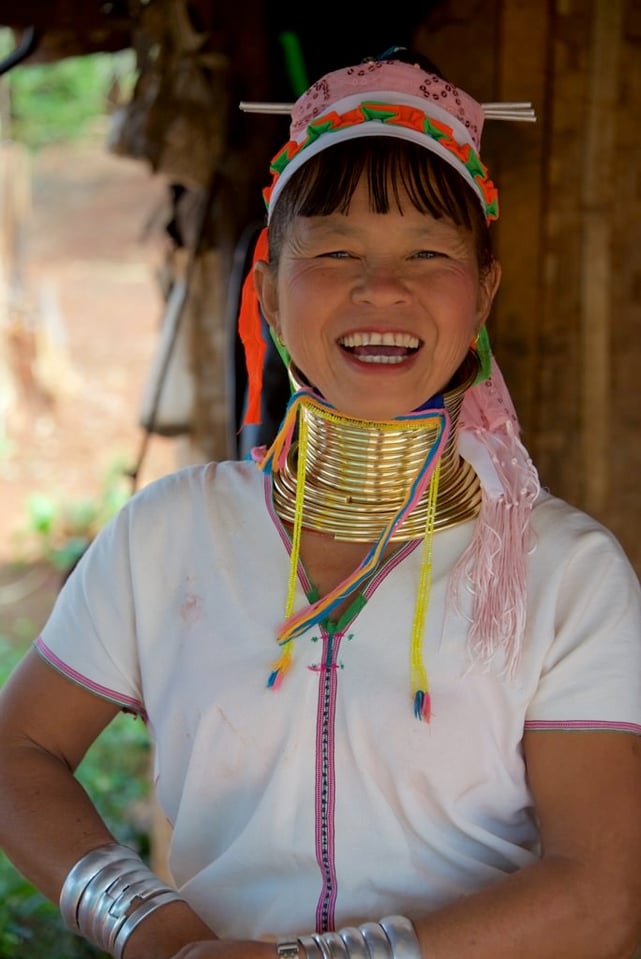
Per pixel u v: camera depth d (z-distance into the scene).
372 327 1.53
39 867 1.64
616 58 2.73
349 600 1.63
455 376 1.69
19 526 8.45
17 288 9.95
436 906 1.58
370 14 2.81
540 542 1.61
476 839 1.58
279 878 1.61
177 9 2.96
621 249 2.86
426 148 1.54
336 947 1.46
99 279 13.26
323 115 1.56
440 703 1.56
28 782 1.69
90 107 15.86
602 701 1.53
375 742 1.56
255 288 1.73
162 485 1.79
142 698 1.77
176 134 3.00
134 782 4.87
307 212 1.57
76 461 9.52
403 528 1.65
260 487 1.74
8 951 3.60
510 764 1.58
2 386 9.92
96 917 1.57
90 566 1.77
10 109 8.44
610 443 2.93
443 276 1.56
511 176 2.78
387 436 1.63
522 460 1.63
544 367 2.86
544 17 2.71
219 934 1.64
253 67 2.99
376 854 1.57
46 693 1.75
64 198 14.94
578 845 1.50
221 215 3.15
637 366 2.93
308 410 1.68
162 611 1.71
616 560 1.59
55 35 3.32
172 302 3.42
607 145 2.77
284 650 1.60
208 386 3.49
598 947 1.47
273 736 1.60
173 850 1.70
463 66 2.77
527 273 2.81
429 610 1.59
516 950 1.46
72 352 11.57
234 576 1.68
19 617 7.12
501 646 1.56
